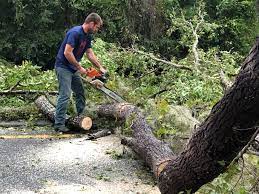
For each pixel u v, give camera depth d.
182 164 4.43
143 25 19.17
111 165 6.23
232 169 4.00
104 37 19.16
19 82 9.92
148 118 6.91
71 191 5.27
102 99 9.31
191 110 7.48
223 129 3.86
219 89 8.48
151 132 6.28
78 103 8.36
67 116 8.20
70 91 7.98
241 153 3.73
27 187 5.37
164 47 19.34
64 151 6.83
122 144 6.75
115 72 10.65
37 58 19.98
